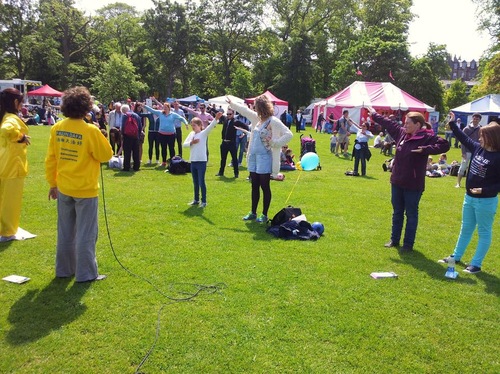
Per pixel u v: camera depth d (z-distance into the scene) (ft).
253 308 12.85
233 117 35.94
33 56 168.35
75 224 14.42
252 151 22.17
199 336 11.23
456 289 14.97
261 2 181.57
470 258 18.39
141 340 10.98
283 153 43.01
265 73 177.37
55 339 10.88
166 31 174.70
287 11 181.88
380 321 12.43
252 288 14.23
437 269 16.83
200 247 18.03
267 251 17.88
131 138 36.68
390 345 11.23
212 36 180.04
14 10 162.91
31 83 130.82
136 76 150.92
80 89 13.56
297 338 11.33
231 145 35.99
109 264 15.80
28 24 168.25
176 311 12.52
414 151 17.93
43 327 11.41
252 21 181.78
